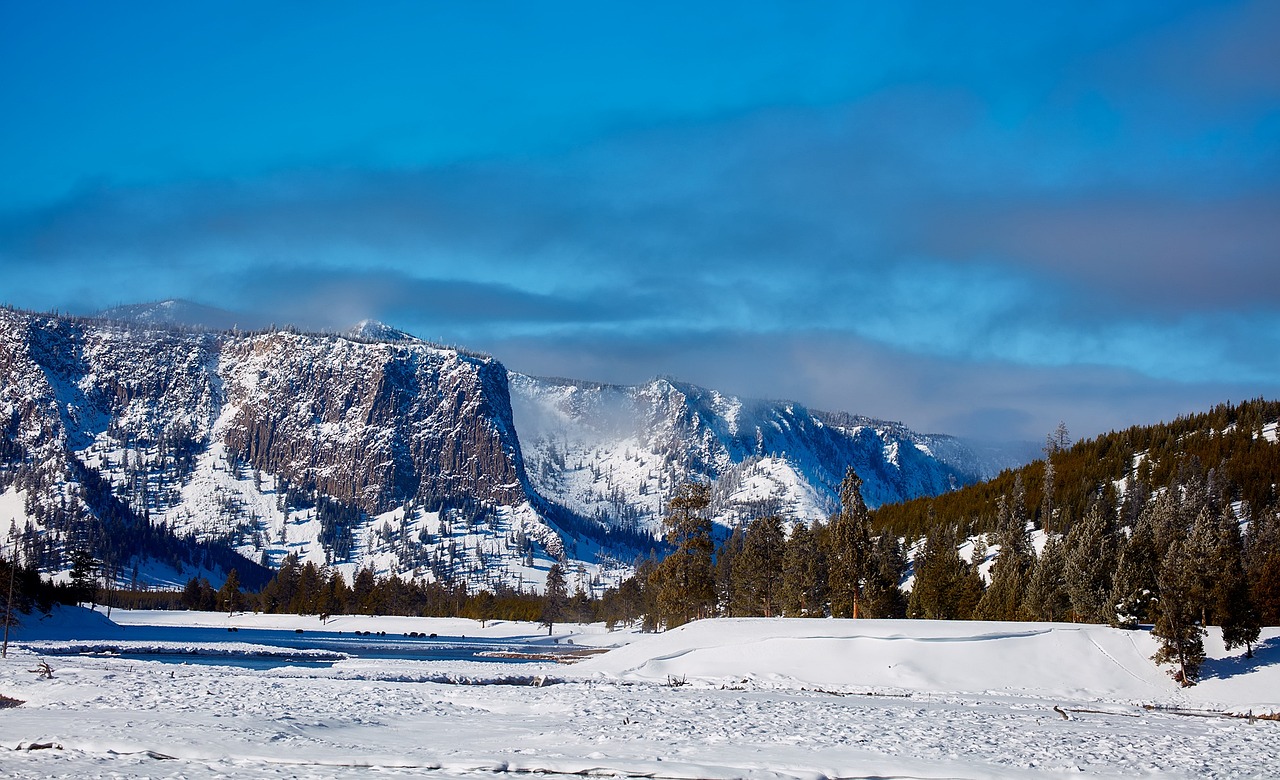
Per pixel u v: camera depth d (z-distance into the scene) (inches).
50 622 5585.6
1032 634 2753.4
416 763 1298.0
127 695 1968.5
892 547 5925.2
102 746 1333.7
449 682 2854.3
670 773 1261.1
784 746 1496.1
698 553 4094.5
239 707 1807.3
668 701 2080.5
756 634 2967.5
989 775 1316.4
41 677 2362.2
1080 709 2220.7
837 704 2137.1
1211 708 2321.6
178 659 3897.6
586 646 6230.3
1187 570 2694.4
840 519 3988.7
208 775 1171.9
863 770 1316.4
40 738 1379.2
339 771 1231.5
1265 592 3304.6
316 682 2458.2
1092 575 3572.8
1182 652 2534.5
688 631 3105.3
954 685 2539.4
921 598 4338.1
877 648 2733.8
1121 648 2677.2
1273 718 2174.0
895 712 1990.7
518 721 1750.7
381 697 2087.8
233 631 6884.8
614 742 1504.7
